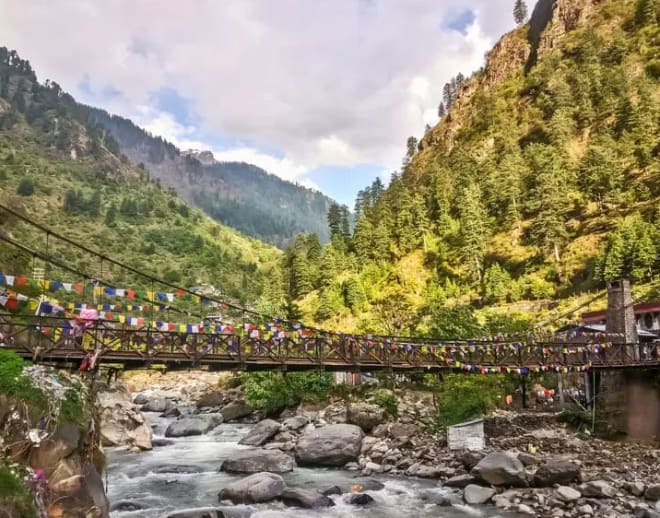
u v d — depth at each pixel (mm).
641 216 84625
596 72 138000
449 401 32219
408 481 24312
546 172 106750
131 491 22938
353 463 27812
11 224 32406
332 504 20672
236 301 133875
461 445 28656
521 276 89938
